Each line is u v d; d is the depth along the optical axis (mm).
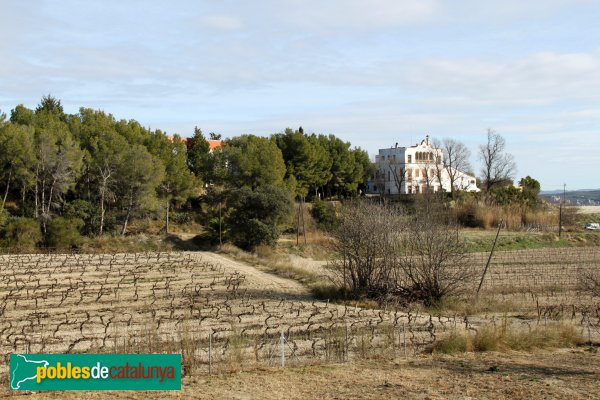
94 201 70000
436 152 101375
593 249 67750
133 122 82938
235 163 78312
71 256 53125
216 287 40281
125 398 13766
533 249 67688
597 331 26734
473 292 37688
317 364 18281
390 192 111312
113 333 25422
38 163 63594
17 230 57469
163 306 33219
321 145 95062
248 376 16234
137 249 60969
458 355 19688
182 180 74500
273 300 35531
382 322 28188
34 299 35062
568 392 14211
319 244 65062
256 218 62938
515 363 18078
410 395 13945
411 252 36750
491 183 104062
